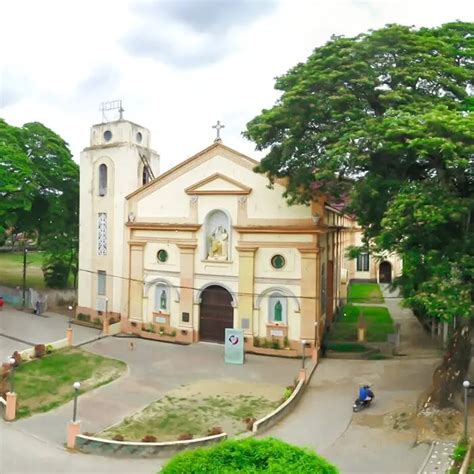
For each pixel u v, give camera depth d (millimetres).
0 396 19578
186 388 21359
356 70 17812
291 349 25719
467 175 15727
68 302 38375
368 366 24188
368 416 18422
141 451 15625
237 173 27203
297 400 19891
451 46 18453
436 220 14180
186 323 28328
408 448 15758
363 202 17922
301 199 22844
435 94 18016
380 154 17078
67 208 38406
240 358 24719
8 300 37188
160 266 29219
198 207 28109
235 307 27125
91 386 21375
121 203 31234
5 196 33375
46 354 25312
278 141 21109
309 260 25500
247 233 26766
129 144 31219
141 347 27500
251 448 8938
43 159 36688
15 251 71812
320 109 18500
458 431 16250
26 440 16547
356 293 44281
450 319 14820
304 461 8609
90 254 32594
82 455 15695
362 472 14266
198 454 8938
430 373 22734
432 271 15320
